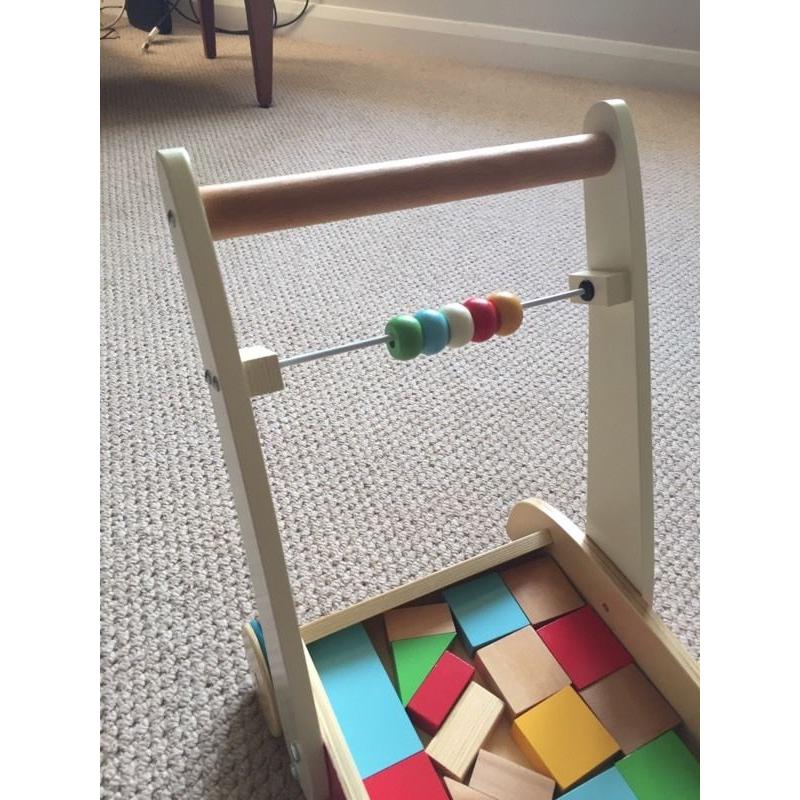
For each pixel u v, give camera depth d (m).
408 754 0.63
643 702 0.69
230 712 0.72
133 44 2.53
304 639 0.69
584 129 0.65
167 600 0.82
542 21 2.35
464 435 1.05
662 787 0.63
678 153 1.87
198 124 1.92
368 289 1.33
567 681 0.69
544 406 1.10
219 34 2.64
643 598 0.71
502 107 2.09
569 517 0.93
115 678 0.74
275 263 1.40
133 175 1.65
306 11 2.59
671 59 2.24
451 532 0.91
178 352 1.17
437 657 0.70
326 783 0.62
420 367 1.17
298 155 1.75
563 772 0.63
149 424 1.04
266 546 0.53
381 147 1.80
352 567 0.86
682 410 1.10
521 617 0.74
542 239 1.51
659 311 1.31
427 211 1.61
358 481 0.97
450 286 1.35
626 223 0.62
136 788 0.66
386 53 2.54
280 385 0.52
